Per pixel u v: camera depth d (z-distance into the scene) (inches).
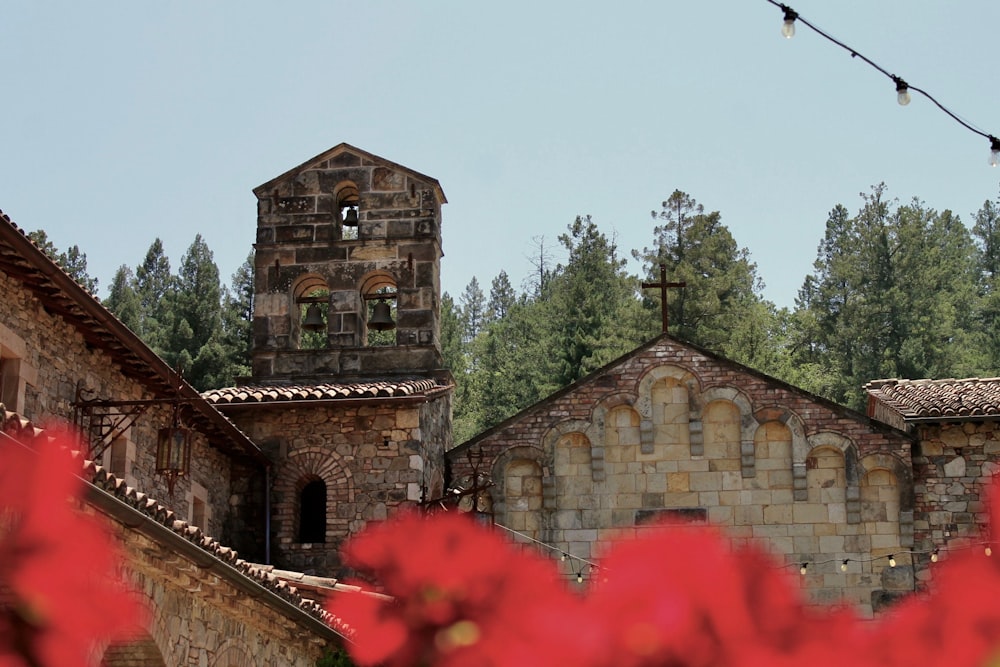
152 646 554.9
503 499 1050.1
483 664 197.3
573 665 181.2
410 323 1107.9
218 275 2305.6
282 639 710.5
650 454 1045.8
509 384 2055.9
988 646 177.2
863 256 2212.1
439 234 1144.8
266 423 1031.6
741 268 2062.0
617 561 187.9
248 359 2076.8
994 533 191.9
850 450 1028.5
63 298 701.3
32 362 701.9
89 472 489.7
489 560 214.1
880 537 1014.4
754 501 1029.2
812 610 184.2
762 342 1951.3
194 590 588.4
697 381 1053.8
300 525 1040.2
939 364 2048.5
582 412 1057.5
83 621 202.1
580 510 1041.5
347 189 1154.0
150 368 798.5
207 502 967.0
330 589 749.3
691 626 178.9
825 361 2127.2
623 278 2210.9
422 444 1024.9
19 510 209.0
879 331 2108.8
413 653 210.5
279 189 1143.6
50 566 202.5
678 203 2041.1
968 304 2345.0
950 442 1027.3
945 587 185.9
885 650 179.0
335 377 1100.5
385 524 228.5
